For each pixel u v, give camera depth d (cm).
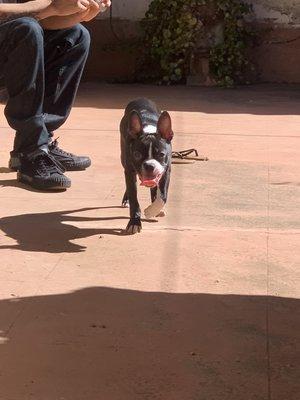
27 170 391
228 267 304
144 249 318
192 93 713
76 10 393
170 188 392
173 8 750
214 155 459
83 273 297
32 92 392
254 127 546
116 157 449
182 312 272
